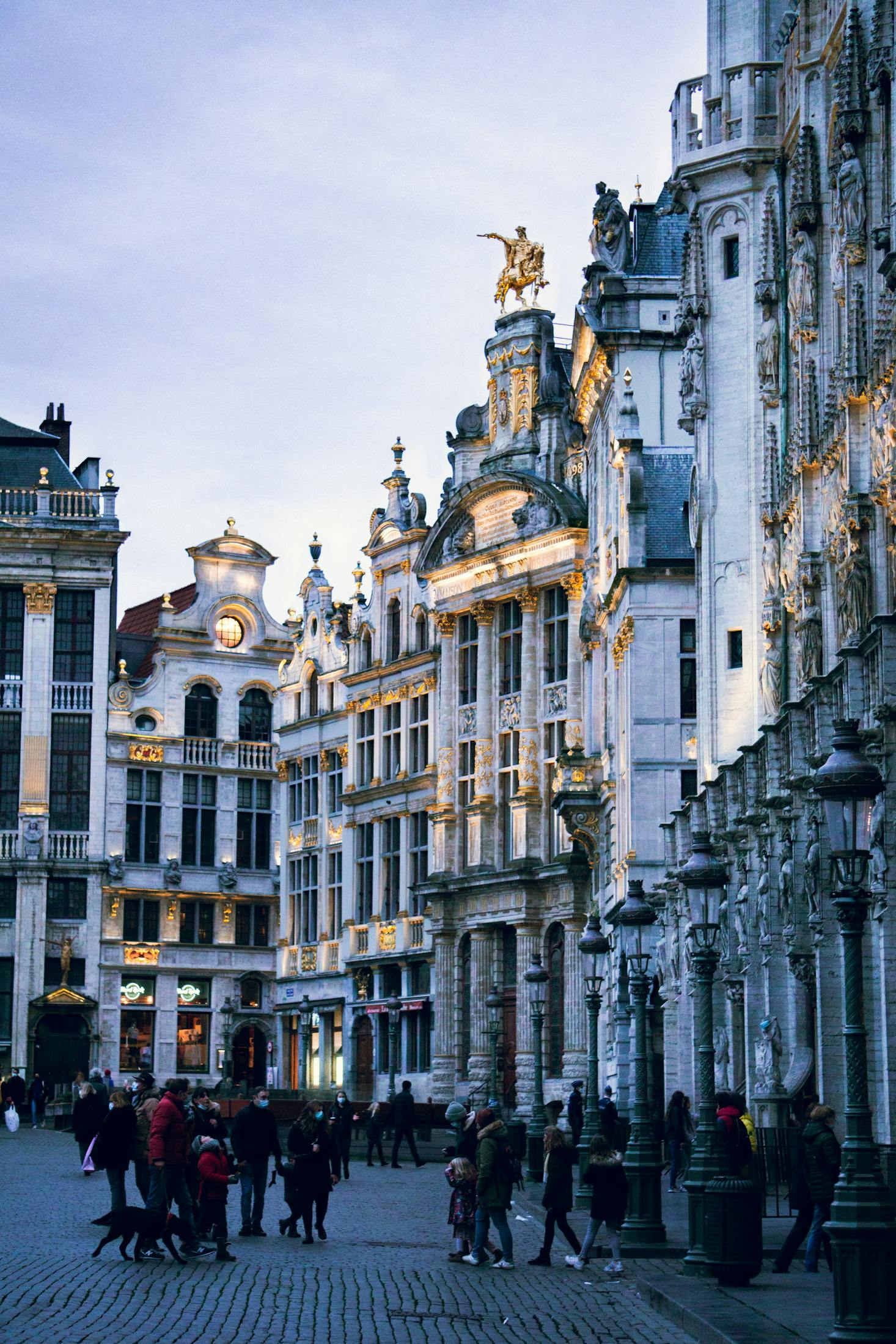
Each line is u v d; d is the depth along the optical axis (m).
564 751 66.69
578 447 73.00
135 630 107.69
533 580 74.25
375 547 86.12
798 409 40.16
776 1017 37.38
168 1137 26.23
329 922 88.25
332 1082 87.19
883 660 28.83
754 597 46.22
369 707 86.06
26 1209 34.88
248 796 97.38
